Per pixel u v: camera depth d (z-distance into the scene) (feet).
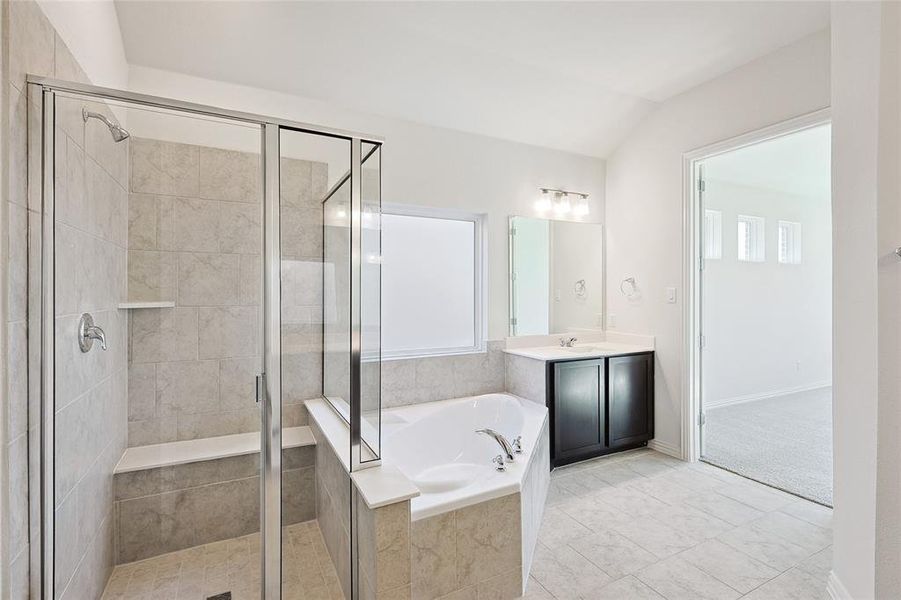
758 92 9.37
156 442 6.16
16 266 4.09
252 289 6.21
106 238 5.73
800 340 17.88
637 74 10.07
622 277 12.69
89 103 4.98
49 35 4.68
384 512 4.98
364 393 5.96
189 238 6.41
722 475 9.95
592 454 10.78
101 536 5.67
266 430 6.05
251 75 8.45
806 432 12.91
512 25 8.32
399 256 10.59
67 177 4.80
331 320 7.06
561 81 10.18
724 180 15.81
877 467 4.30
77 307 5.06
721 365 15.65
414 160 10.43
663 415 11.48
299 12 7.68
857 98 4.82
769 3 7.75
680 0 7.68
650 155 11.83
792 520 7.89
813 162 13.79
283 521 7.25
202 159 6.32
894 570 4.12
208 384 6.25
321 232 7.39
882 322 4.26
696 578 6.30
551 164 12.38
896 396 4.12
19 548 4.17
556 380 10.19
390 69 9.05
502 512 5.86
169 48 7.72
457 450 9.95
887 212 4.21
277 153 5.88
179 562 6.10
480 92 10.05
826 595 5.77
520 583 5.96
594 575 6.40
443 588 5.43
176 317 6.22
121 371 6.11
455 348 11.24
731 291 15.92
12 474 4.04
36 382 4.42
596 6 7.82
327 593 6.09
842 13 5.12
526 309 11.98
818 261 18.56
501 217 11.62
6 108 3.89
